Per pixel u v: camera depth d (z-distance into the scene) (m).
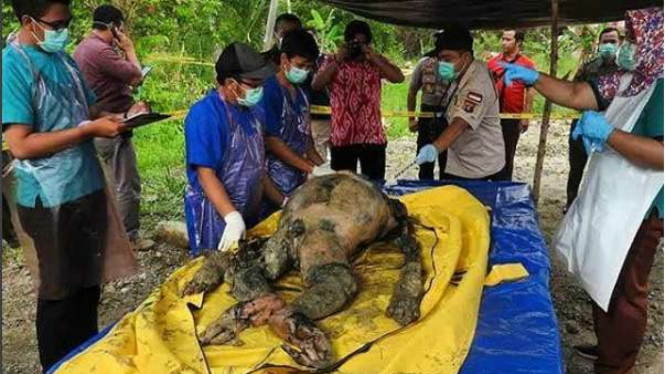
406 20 6.83
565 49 12.71
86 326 3.31
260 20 10.94
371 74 5.66
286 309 2.32
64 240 3.00
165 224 5.61
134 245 5.33
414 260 2.80
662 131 3.02
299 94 4.15
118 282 4.91
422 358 2.20
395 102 12.03
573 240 3.46
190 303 2.58
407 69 14.00
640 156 2.99
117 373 2.09
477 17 6.58
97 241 3.18
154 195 6.86
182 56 9.90
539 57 13.07
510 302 2.67
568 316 4.43
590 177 3.36
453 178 4.77
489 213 3.69
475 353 2.28
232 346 2.26
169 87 9.55
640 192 3.10
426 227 3.31
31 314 4.39
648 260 3.24
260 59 3.05
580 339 4.12
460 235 3.10
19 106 2.76
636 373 3.70
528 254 3.19
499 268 2.96
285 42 3.85
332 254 2.70
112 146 5.00
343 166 5.81
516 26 6.81
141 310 2.50
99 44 4.65
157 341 2.21
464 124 4.30
